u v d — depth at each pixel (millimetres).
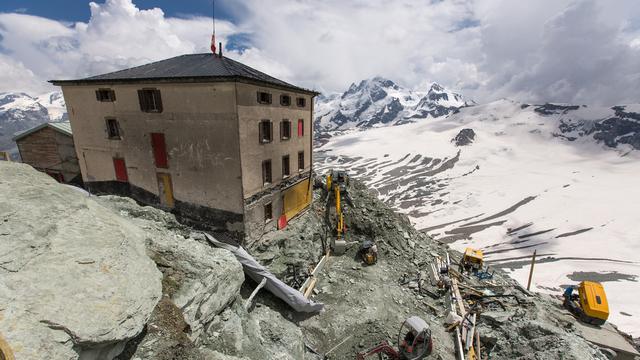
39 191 8867
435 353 16641
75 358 6445
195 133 20062
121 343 7758
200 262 12609
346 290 21844
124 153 22922
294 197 27391
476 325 19438
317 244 26500
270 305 18531
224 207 20844
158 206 23266
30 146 27672
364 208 31672
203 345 11281
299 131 27422
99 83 21562
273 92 22516
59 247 7781
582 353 14578
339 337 17703
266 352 13312
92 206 10359
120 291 7871
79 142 24312
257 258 21312
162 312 9492
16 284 6496
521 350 16078
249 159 20359
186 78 18562
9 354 5434
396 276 24625
